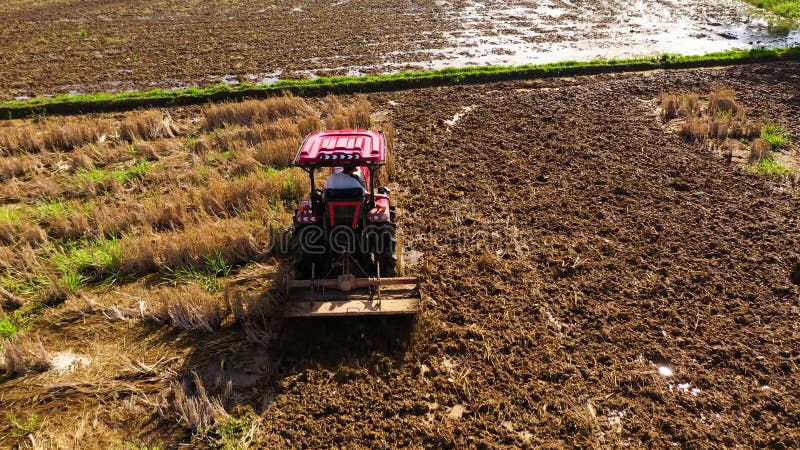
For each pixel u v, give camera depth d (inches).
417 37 823.1
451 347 246.8
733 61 668.7
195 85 645.9
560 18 919.0
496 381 230.4
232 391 224.5
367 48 773.3
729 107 516.1
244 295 269.4
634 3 1026.7
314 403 220.8
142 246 313.6
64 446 202.1
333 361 241.1
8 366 240.7
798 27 835.4
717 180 389.4
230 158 451.8
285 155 437.4
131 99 591.8
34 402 225.0
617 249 315.6
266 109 535.5
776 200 361.4
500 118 522.3
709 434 202.4
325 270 282.0
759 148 421.1
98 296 291.0
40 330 267.1
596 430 206.7
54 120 559.2
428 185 400.2
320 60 726.5
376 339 250.4
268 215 346.3
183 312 266.2
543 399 220.2
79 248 334.6
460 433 207.3
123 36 877.2
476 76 631.8
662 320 259.0
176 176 420.5
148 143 476.7
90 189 402.3
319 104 577.3
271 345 248.2
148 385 231.9
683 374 227.6
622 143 456.8
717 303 269.0
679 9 973.8
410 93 604.1
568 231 336.2
